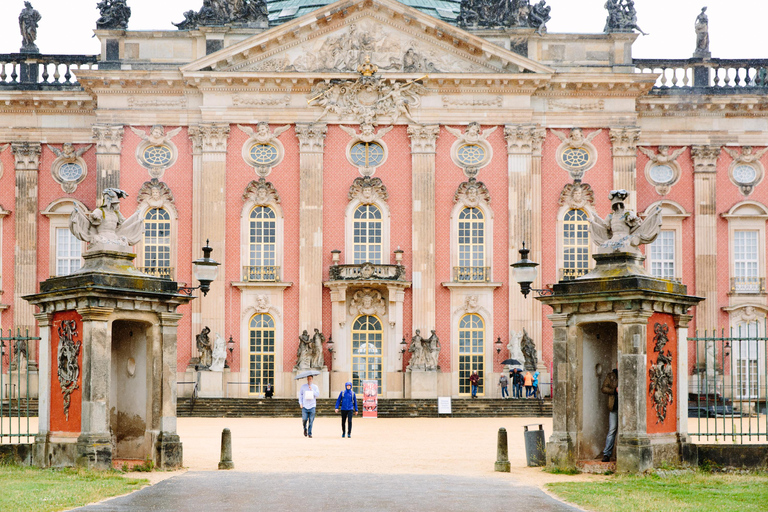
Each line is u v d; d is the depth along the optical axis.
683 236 68.62
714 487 24.16
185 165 66.31
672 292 27.23
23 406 60.31
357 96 66.69
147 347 27.84
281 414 59.97
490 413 60.69
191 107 66.50
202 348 64.44
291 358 65.50
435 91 66.75
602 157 66.94
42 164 68.00
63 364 27.03
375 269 64.81
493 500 22.31
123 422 29.05
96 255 27.33
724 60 68.94
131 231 28.09
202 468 28.58
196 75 65.44
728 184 68.88
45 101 67.56
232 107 66.25
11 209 67.75
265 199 66.00
